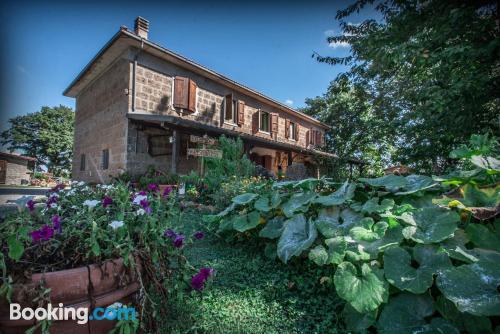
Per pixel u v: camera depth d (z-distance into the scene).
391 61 5.15
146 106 9.72
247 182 5.36
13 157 26.08
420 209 2.13
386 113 11.38
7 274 1.08
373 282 1.70
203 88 11.75
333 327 1.77
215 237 3.56
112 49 9.64
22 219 1.28
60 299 1.09
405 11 5.73
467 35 4.91
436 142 6.27
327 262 1.92
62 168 37.50
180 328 1.65
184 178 7.33
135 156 9.35
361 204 2.60
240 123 13.10
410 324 1.54
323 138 19.94
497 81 4.75
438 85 4.97
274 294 2.11
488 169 2.09
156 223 1.56
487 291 1.39
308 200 2.71
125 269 1.28
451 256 1.73
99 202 1.54
